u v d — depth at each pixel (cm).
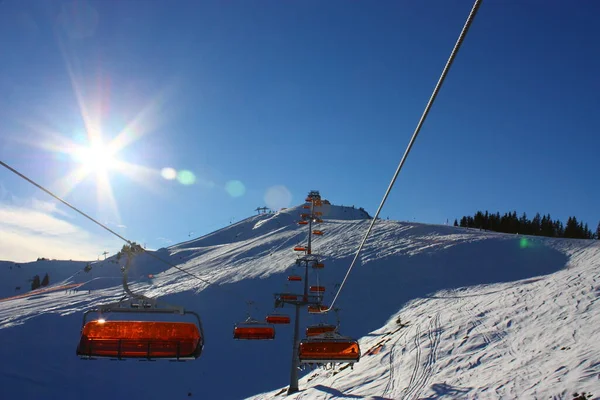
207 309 6225
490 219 13088
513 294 3384
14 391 4331
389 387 1997
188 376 4622
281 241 10862
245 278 7381
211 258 11644
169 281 9006
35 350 5169
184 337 923
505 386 1520
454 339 2552
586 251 6631
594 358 1484
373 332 4406
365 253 7825
